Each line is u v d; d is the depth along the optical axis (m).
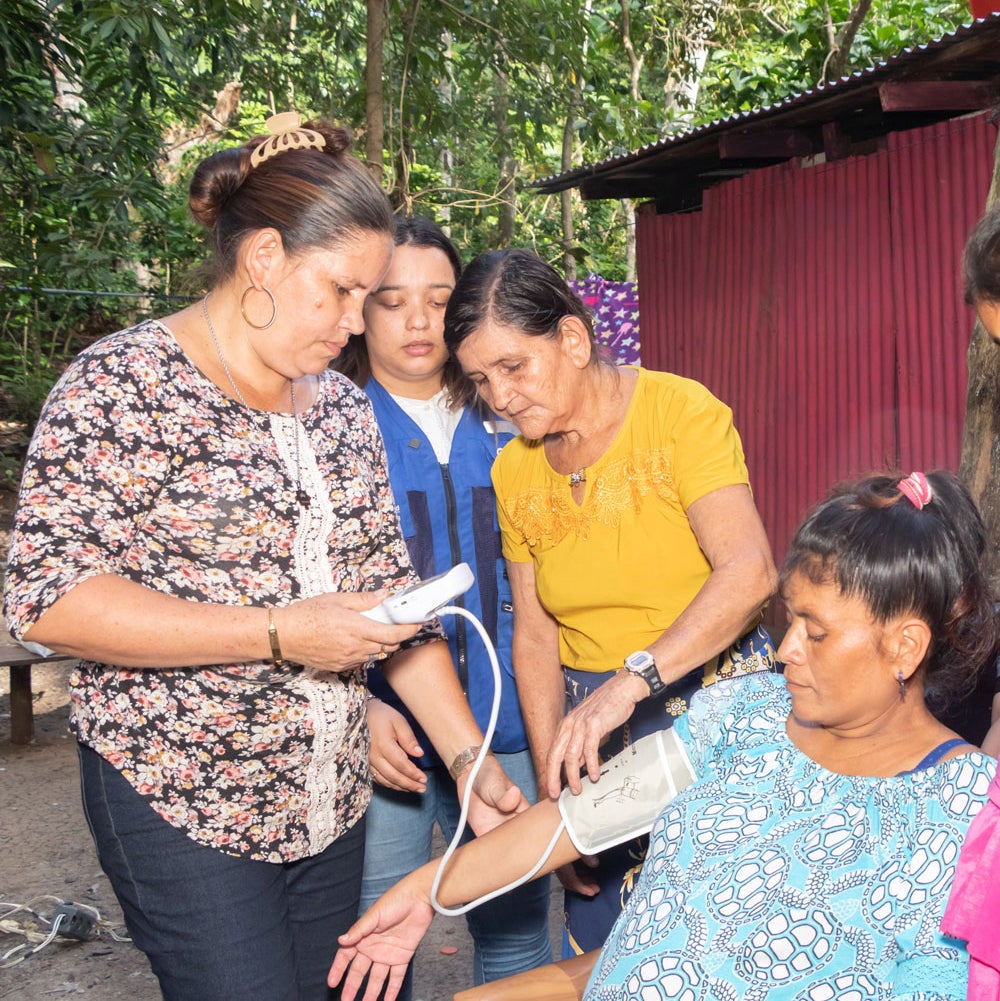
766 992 1.53
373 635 1.77
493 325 2.19
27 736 5.77
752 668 2.38
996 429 2.81
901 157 6.08
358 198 1.86
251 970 1.94
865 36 12.13
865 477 1.68
